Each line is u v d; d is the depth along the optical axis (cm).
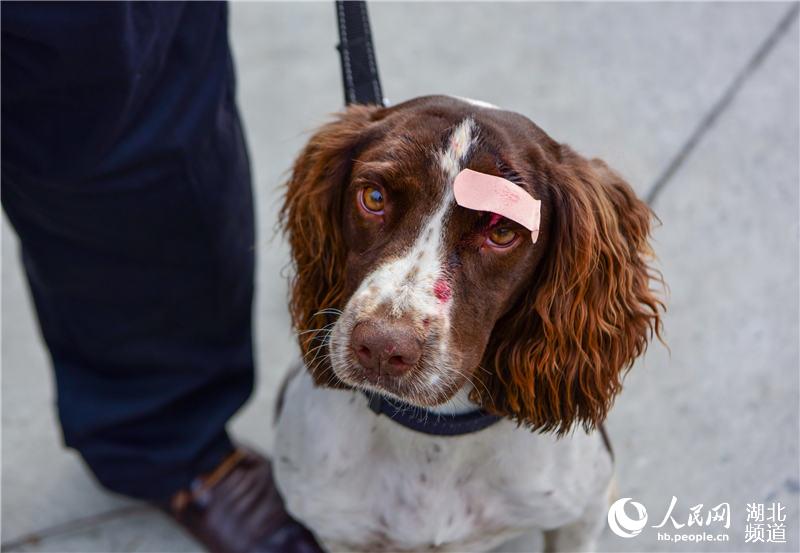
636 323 257
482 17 571
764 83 513
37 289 321
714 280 427
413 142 228
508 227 224
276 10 591
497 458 270
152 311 318
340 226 257
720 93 510
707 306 418
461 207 221
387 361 216
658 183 466
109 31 245
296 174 270
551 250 242
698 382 393
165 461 346
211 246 306
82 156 268
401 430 267
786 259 433
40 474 388
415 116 236
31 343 436
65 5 240
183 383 340
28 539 365
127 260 302
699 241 442
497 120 234
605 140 488
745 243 440
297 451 283
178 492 359
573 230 237
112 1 242
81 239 295
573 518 291
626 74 526
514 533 300
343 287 257
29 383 420
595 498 293
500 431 266
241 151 312
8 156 272
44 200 283
